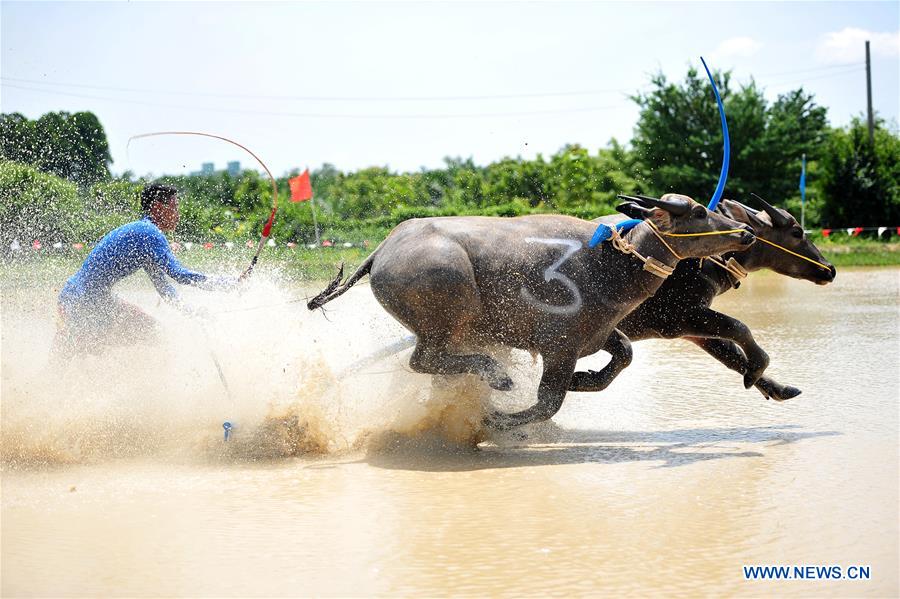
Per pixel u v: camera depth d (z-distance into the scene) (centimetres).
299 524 531
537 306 699
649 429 768
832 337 1228
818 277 805
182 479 629
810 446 686
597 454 686
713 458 662
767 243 802
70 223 1518
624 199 702
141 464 664
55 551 490
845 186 3684
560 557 476
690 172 3684
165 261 718
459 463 669
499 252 699
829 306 1653
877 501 553
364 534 514
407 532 516
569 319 698
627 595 429
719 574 452
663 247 691
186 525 530
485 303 700
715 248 691
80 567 468
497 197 3344
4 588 442
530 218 727
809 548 482
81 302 700
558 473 634
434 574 457
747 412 819
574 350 703
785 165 3797
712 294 788
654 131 3822
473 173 3403
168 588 442
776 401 855
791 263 806
